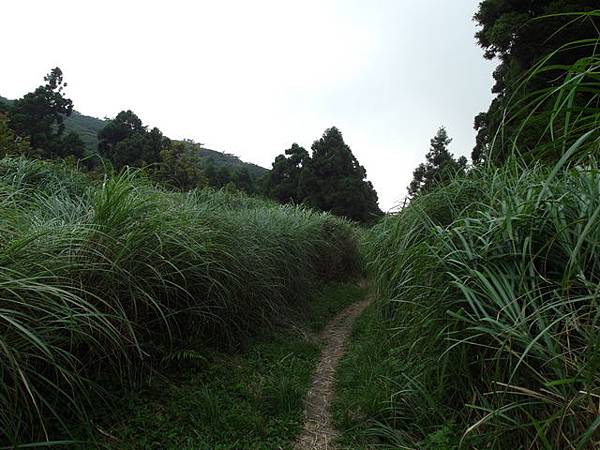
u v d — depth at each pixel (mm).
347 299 8094
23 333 2346
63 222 3260
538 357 2145
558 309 2289
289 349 4812
